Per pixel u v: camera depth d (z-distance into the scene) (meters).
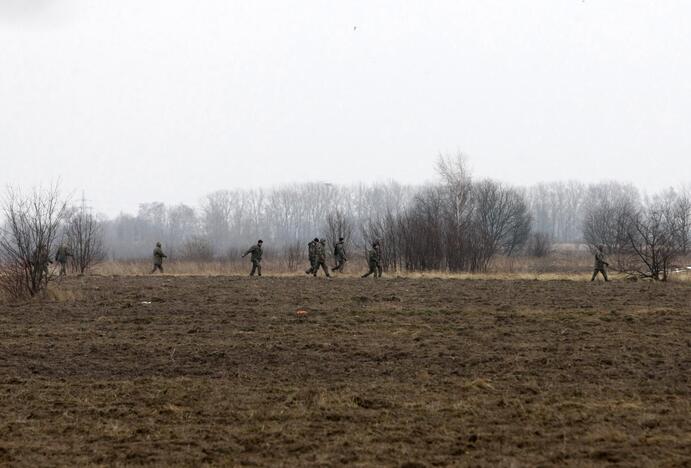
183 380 32.47
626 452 22.34
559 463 21.55
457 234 114.12
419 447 23.27
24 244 62.59
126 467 21.75
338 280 84.31
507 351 37.78
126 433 24.98
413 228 112.50
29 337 42.94
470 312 51.47
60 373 34.16
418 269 110.19
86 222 113.25
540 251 183.00
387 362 35.81
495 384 31.11
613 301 58.22
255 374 33.62
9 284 61.62
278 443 23.81
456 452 22.72
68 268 107.25
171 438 24.48
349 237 130.50
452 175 165.50
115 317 50.56
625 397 28.86
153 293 66.06
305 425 25.73
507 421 25.88
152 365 35.62
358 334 43.25
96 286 74.44
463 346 39.25
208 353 38.09
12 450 23.33
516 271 114.44
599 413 26.67
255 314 51.53
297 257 123.56
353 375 33.25
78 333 44.12
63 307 56.00
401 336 42.41
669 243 89.56
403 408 27.70
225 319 49.28
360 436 24.41
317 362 35.97
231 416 26.97
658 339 40.28
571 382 31.34
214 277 92.25
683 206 186.75
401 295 63.75
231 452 23.06
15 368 35.09
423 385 31.16
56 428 25.64
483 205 172.88
